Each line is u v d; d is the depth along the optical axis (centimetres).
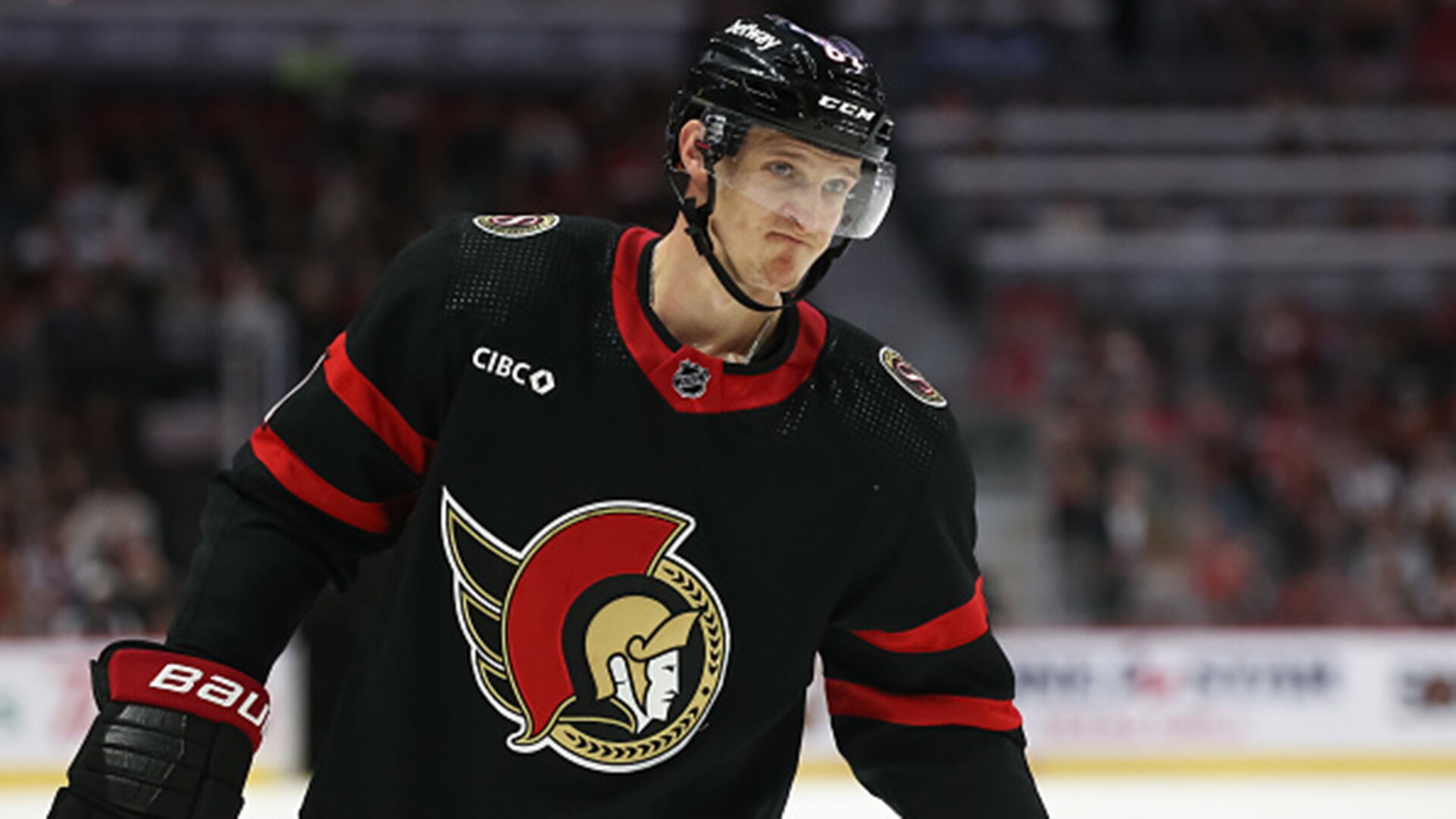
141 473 1191
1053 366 1498
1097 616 1190
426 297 231
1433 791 992
